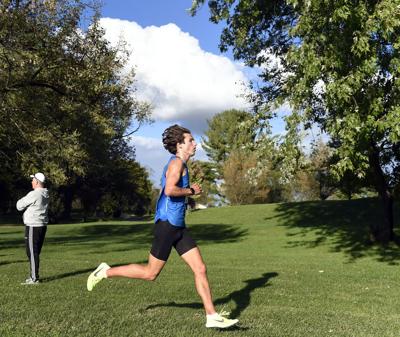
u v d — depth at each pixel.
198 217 40.66
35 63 17.72
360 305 8.23
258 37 17.64
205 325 5.91
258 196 58.12
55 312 6.50
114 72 20.25
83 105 20.05
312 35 10.82
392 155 19.94
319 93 11.92
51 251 18.33
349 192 26.78
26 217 9.31
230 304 7.64
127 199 64.94
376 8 10.28
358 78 10.47
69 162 19.80
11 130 18.47
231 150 61.06
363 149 11.02
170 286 9.27
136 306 7.09
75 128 20.31
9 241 24.05
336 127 10.77
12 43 17.34
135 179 63.09
